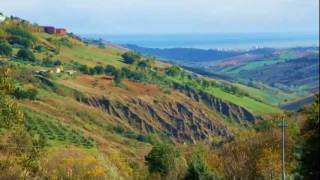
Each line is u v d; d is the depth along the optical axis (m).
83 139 156.00
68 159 87.19
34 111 175.25
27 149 65.31
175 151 97.06
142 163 119.81
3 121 54.09
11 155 63.81
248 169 83.50
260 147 91.88
